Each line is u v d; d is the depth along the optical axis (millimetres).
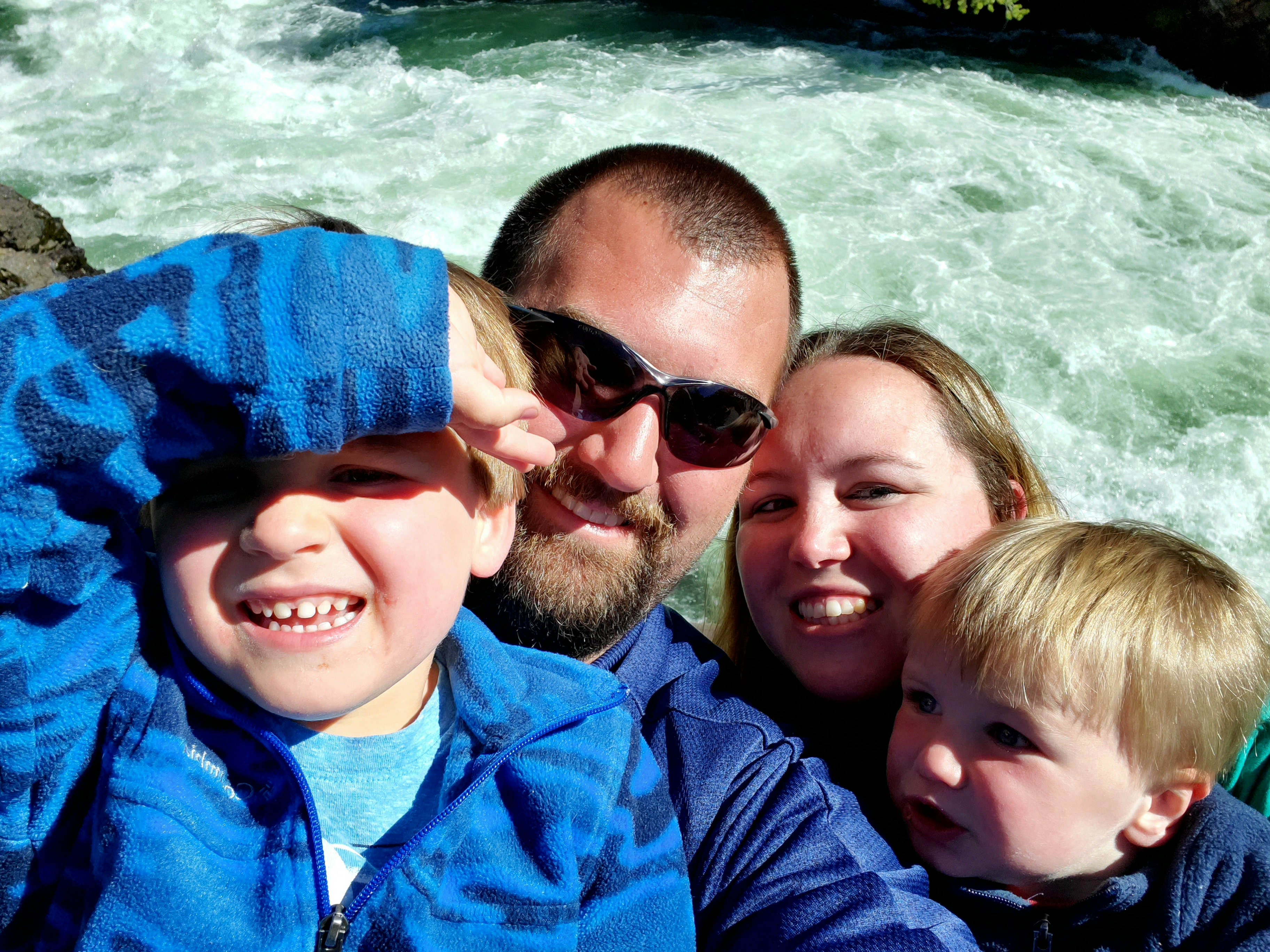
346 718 489
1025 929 613
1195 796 617
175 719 458
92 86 3459
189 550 439
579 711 518
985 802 602
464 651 517
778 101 3252
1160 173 2912
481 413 438
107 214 2521
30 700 436
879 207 2648
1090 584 605
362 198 2615
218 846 455
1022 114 3277
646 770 546
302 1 4375
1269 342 2244
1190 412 2049
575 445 664
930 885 622
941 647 627
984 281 2375
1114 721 589
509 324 556
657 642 692
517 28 3965
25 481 401
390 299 414
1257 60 3631
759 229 699
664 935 511
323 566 438
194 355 400
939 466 698
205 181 2701
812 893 547
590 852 501
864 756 692
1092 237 2586
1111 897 603
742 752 604
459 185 2686
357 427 418
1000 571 621
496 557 521
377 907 460
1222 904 595
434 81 3430
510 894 481
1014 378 2117
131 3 4055
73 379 396
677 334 660
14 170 2752
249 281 405
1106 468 1921
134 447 409
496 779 503
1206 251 2572
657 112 3117
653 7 4188
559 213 709
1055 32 4020
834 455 690
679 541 690
